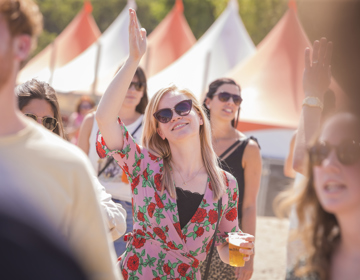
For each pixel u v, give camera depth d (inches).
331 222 122.6
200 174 181.8
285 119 693.3
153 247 174.1
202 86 885.8
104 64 1130.7
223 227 188.9
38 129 102.8
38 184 97.0
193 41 1203.2
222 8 1797.5
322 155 116.3
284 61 763.4
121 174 255.6
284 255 441.4
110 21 2677.2
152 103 184.9
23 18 98.3
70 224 102.7
